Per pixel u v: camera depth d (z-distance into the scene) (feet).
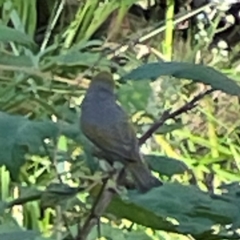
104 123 3.93
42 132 4.13
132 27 15.99
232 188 4.66
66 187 4.54
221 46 15.70
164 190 4.42
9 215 6.12
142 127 6.77
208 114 13.96
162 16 16.98
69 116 5.49
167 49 14.43
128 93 6.70
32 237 3.47
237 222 4.39
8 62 7.89
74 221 5.12
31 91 7.78
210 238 4.86
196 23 15.98
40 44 14.07
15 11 11.48
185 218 4.36
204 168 13.06
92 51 11.31
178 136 13.70
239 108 14.74
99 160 4.44
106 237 5.91
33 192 4.64
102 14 13.28
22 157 4.02
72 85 8.34
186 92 13.53
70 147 5.81
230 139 14.58
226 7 15.72
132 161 3.95
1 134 4.05
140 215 4.96
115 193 4.19
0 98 7.30
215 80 4.33
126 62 12.57
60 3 13.88
